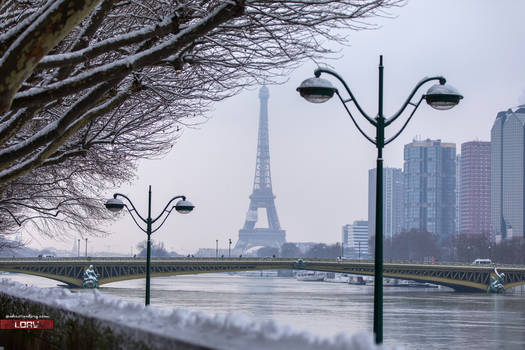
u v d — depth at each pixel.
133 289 132.62
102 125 25.30
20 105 14.73
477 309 101.31
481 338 65.69
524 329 73.69
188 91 21.23
